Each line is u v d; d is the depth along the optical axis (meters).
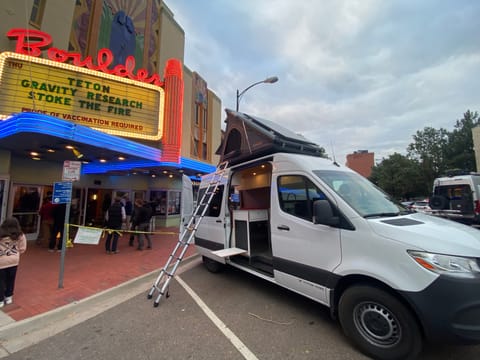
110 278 5.22
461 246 2.31
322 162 3.95
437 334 2.18
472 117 34.12
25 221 8.91
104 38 11.05
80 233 5.31
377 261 2.58
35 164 9.25
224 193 5.36
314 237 3.25
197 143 18.34
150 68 13.05
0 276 3.79
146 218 8.44
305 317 3.52
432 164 34.72
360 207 3.08
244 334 3.11
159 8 13.84
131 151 8.35
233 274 5.71
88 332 3.22
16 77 7.36
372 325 2.60
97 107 8.83
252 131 4.80
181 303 4.10
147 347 2.87
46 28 8.72
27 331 3.24
